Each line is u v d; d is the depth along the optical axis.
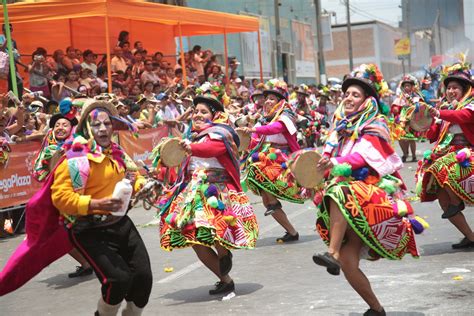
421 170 9.24
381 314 6.08
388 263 8.45
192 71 23.33
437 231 10.27
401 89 19.27
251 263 9.07
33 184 13.35
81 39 22.78
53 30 22.25
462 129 8.70
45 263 5.96
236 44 34.56
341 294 7.23
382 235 5.90
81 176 5.62
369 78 6.22
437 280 7.50
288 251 9.66
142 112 17.55
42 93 15.96
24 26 21.78
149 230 12.25
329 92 29.34
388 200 5.96
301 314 6.61
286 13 43.81
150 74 20.56
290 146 10.33
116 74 19.69
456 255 8.66
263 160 10.28
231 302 7.23
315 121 25.89
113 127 6.07
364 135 6.10
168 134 18.11
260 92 13.59
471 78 8.80
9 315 7.41
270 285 7.85
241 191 7.75
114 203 5.54
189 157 7.70
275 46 40.94
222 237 7.38
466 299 6.71
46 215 5.77
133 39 24.50
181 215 7.44
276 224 11.94
